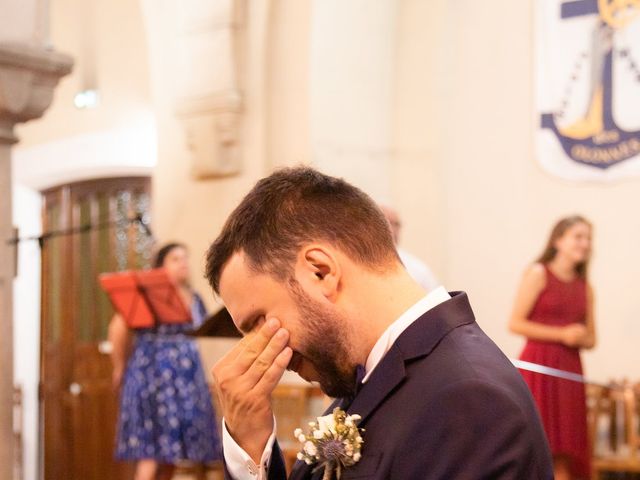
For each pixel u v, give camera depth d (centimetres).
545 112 630
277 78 641
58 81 416
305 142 629
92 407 774
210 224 662
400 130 677
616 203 600
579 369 478
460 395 123
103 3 775
